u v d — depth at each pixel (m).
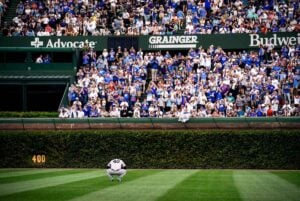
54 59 94.31
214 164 73.12
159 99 80.12
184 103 79.75
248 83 80.62
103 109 79.94
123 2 97.06
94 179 50.56
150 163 74.12
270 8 93.44
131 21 94.25
